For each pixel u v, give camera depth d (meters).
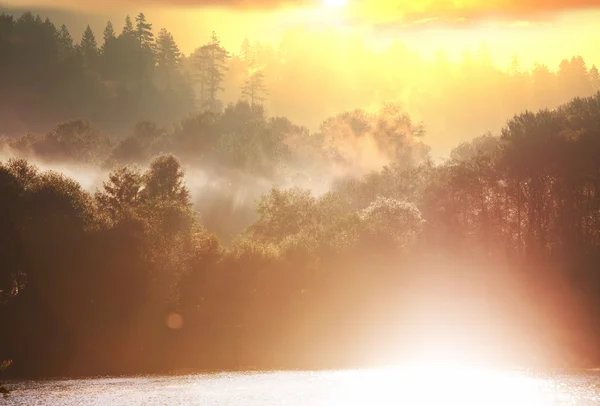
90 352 77.44
